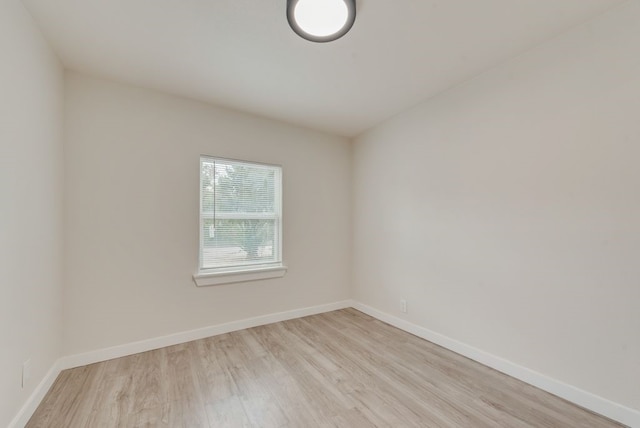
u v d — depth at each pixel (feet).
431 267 8.91
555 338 6.10
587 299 5.66
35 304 5.65
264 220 10.46
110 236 7.67
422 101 9.20
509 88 6.93
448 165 8.40
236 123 9.76
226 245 9.68
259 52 6.66
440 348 8.38
